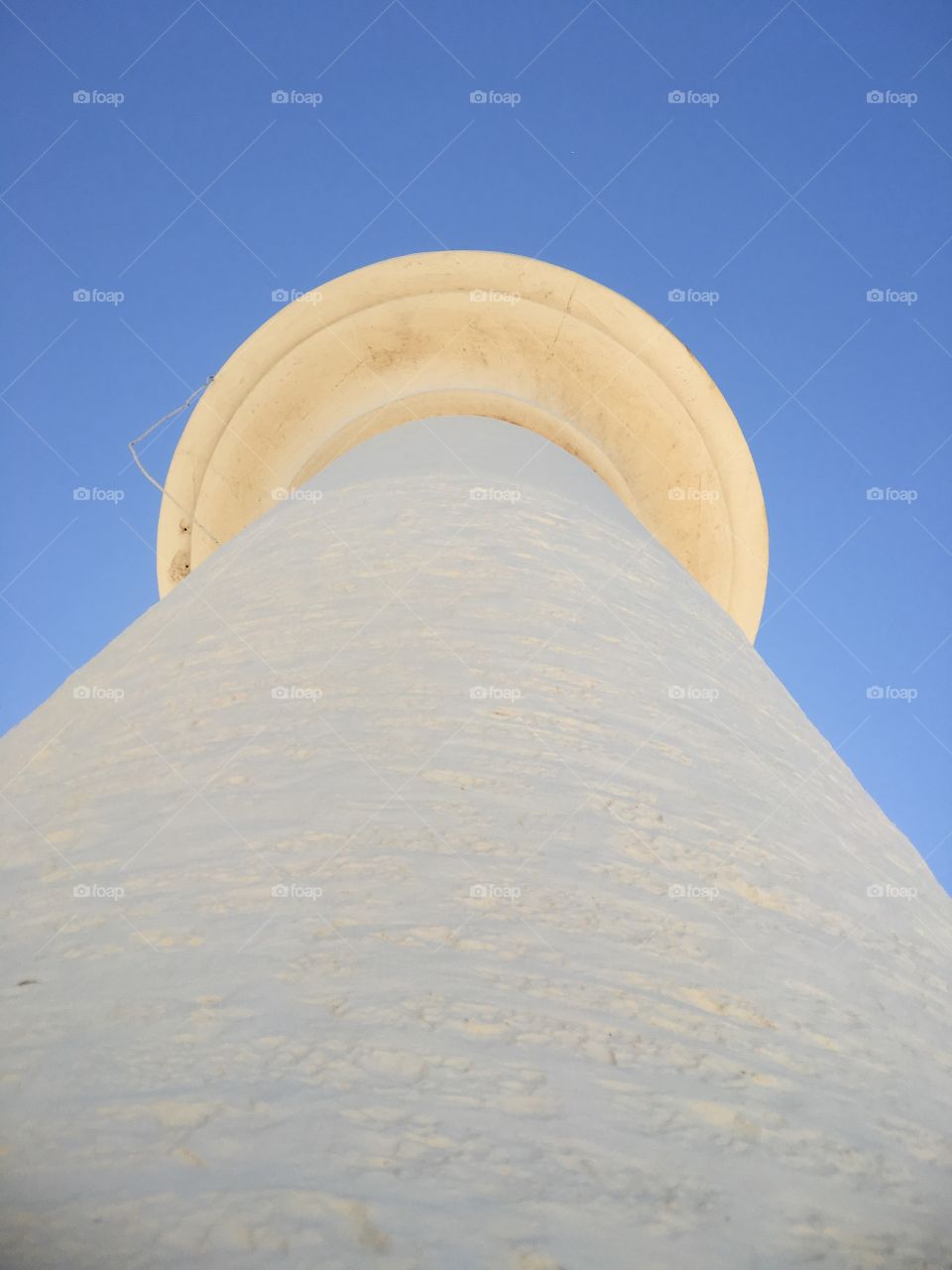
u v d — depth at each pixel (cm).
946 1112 427
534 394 1434
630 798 546
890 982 495
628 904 473
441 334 1455
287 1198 317
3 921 472
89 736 632
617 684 652
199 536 1523
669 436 1457
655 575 899
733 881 513
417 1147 339
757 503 1509
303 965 414
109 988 412
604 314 1456
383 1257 304
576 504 994
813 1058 424
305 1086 358
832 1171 370
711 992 440
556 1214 325
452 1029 389
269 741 564
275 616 705
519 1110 360
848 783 736
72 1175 330
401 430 1241
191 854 484
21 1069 377
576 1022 404
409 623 675
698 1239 329
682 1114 374
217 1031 385
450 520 846
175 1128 343
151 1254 304
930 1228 359
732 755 631
